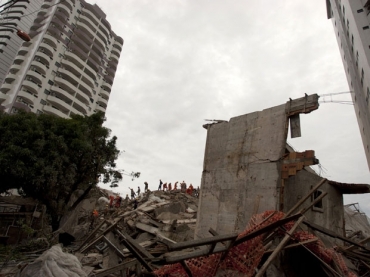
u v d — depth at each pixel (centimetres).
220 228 988
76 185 1614
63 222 1575
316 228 642
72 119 1661
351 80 3294
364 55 2341
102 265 721
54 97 4416
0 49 4412
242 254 453
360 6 2525
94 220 1747
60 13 4903
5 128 1378
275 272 590
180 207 1870
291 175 844
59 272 372
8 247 1052
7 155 1271
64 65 4841
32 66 4312
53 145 1394
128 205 2323
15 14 4594
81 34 5231
